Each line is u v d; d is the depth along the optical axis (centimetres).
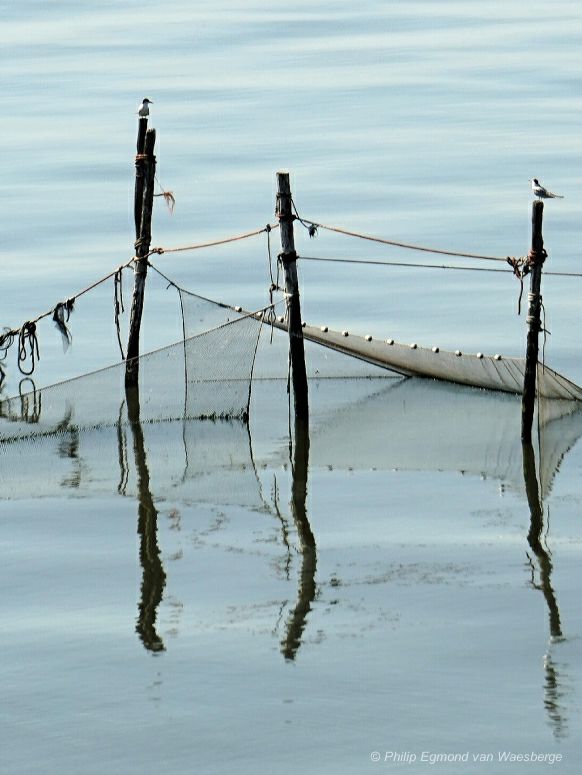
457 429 7031
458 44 19300
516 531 5522
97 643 4506
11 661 4372
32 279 9631
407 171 12469
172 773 3747
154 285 9594
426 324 8694
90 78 17262
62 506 5878
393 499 5969
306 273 9762
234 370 7194
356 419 7244
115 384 7038
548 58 17962
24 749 3869
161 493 6059
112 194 11838
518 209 11112
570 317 8738
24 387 7819
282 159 13012
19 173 12606
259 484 6191
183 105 15575
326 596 4878
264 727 3959
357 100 15750
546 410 6956
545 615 4669
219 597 4897
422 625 4603
